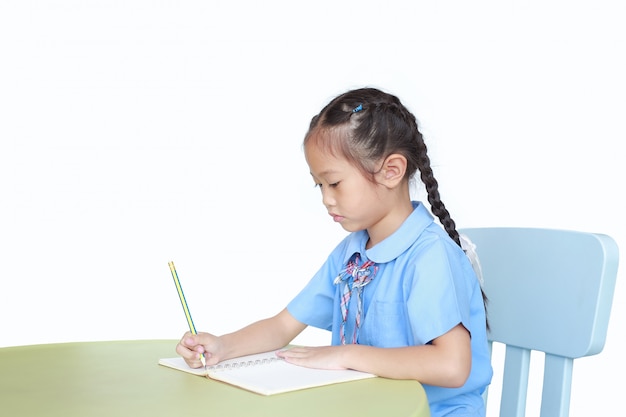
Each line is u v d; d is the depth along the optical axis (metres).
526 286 1.76
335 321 1.75
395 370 1.42
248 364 1.50
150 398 1.28
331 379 1.38
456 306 1.52
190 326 1.53
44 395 1.30
